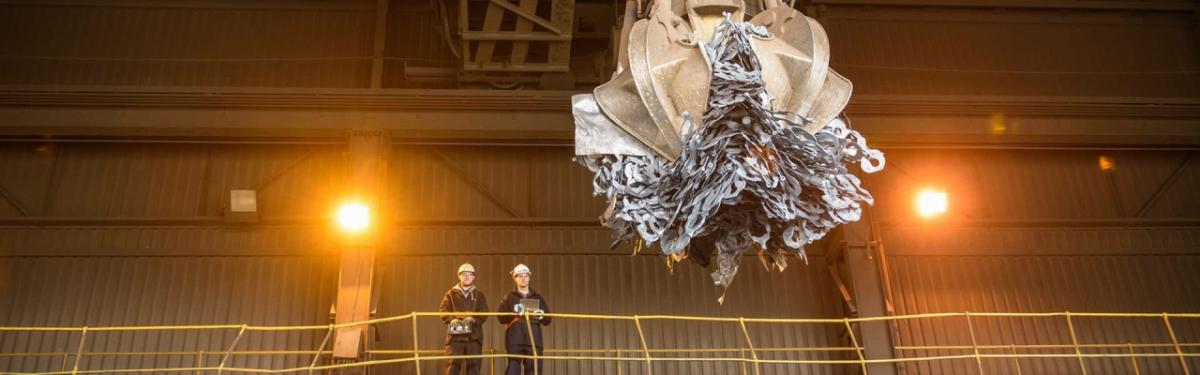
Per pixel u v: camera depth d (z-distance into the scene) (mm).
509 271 19281
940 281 19922
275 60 21094
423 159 20422
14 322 17984
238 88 19250
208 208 19453
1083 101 20594
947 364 19062
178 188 19641
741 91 7727
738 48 8086
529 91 19594
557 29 18750
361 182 18562
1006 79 22422
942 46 22734
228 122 19156
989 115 20516
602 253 19594
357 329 16656
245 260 18969
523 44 19266
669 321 19062
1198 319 20000
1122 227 20984
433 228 19688
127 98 19078
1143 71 22922
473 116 19609
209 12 21547
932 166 21297
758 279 19688
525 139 19938
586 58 20797
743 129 7648
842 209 8148
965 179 21234
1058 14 23484
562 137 19797
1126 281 20328
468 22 19469
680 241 7797
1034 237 20688
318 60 21172
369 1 21938
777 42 8703
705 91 8062
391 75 21109
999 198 21078
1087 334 19625
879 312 18422
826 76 8734
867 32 22766
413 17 21922
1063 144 21047
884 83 22078
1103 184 21562
